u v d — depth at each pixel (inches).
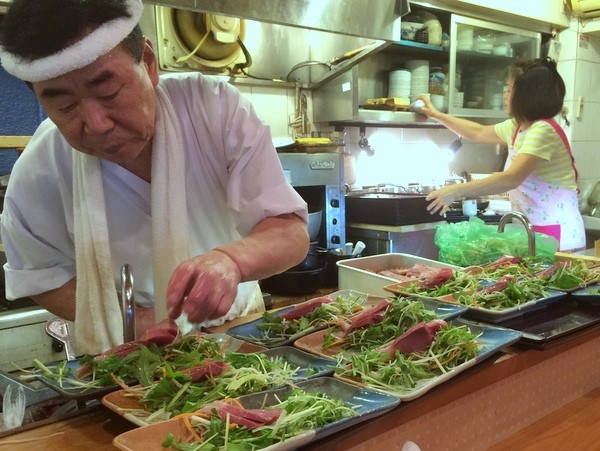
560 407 49.5
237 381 35.5
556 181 94.4
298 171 88.3
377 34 86.7
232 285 38.0
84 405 37.9
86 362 39.3
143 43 39.0
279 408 32.4
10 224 50.6
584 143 146.0
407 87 112.8
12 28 33.7
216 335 48.1
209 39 87.0
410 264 77.1
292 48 102.3
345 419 31.4
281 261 43.3
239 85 98.3
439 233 83.8
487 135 109.7
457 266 74.7
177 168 48.9
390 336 46.9
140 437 29.4
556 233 95.3
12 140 65.8
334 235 94.8
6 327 65.8
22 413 37.6
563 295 58.5
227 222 55.4
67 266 54.2
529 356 44.6
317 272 84.1
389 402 33.9
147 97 39.2
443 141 134.7
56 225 52.1
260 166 48.6
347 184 113.3
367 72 114.0
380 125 120.7
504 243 77.2
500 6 119.6
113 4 34.4
